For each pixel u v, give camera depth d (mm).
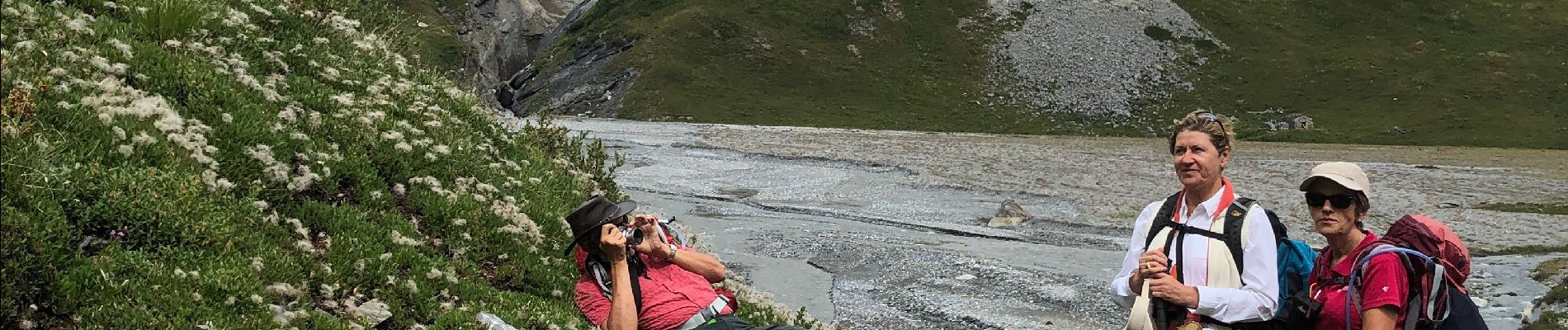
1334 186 5871
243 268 7434
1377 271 5605
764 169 48250
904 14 136625
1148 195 40094
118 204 7336
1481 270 24094
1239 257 5680
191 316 6848
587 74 122125
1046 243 28094
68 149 7629
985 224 32000
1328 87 123312
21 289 6402
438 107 12398
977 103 118562
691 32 126625
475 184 11094
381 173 10367
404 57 15320
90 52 9008
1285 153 75875
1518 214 36438
